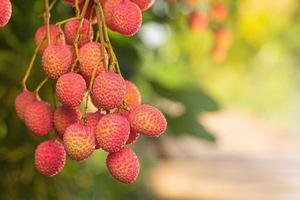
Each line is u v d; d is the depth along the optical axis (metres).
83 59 0.89
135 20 0.93
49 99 1.54
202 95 1.92
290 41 4.95
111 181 2.62
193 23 1.83
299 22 4.67
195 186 6.73
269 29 3.57
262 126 11.67
